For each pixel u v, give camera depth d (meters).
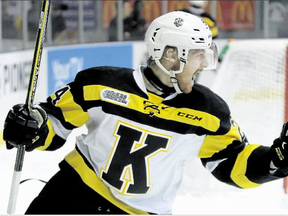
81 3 15.58
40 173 8.86
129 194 4.31
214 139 4.32
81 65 15.24
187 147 4.32
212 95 4.30
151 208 4.40
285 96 9.77
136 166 4.25
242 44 9.93
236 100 10.00
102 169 4.29
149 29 4.25
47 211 4.40
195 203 7.89
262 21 18.78
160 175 4.32
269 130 10.02
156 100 4.20
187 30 4.07
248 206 7.89
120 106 4.20
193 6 14.04
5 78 11.48
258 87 9.95
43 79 13.52
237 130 4.34
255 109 10.00
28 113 4.17
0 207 7.11
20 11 13.11
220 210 7.64
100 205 4.35
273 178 4.22
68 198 4.39
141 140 4.20
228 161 4.38
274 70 9.93
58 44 14.66
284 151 4.07
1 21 12.33
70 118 4.38
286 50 9.87
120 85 4.23
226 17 18.81
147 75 4.23
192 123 4.21
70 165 4.45
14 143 4.21
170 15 4.18
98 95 4.23
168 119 4.19
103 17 16.30
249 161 4.27
